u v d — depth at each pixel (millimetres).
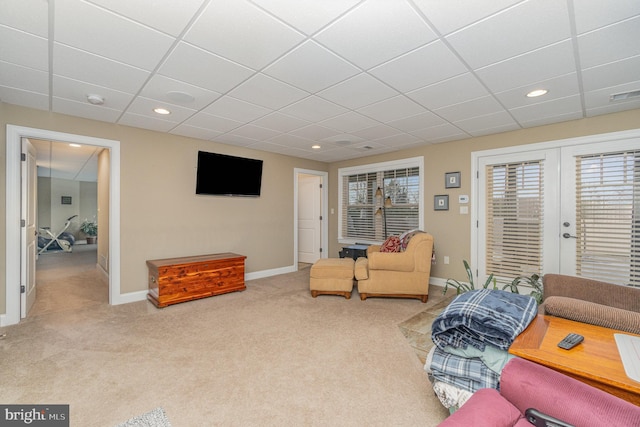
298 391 1856
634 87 2463
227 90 2541
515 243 3750
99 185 5375
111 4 1478
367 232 5449
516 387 1023
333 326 2889
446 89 2518
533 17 1588
